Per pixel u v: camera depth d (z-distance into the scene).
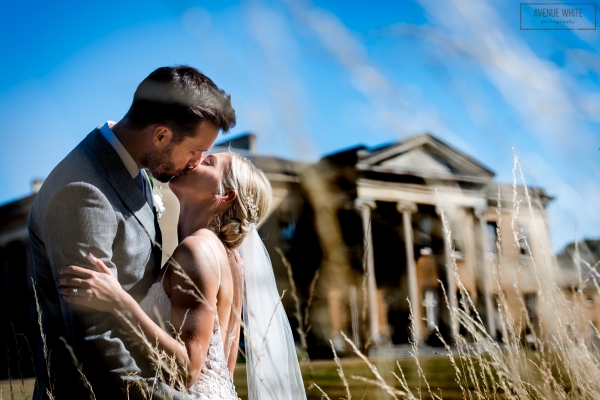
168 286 2.23
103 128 2.22
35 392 2.22
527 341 1.75
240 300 2.58
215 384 2.25
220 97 2.25
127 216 2.13
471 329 1.86
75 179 2.01
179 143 2.21
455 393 3.89
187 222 2.53
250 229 2.61
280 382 2.53
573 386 1.65
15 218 24.95
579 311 1.66
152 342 1.95
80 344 1.91
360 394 4.49
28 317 22.14
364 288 1.92
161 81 2.15
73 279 1.90
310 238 19.66
